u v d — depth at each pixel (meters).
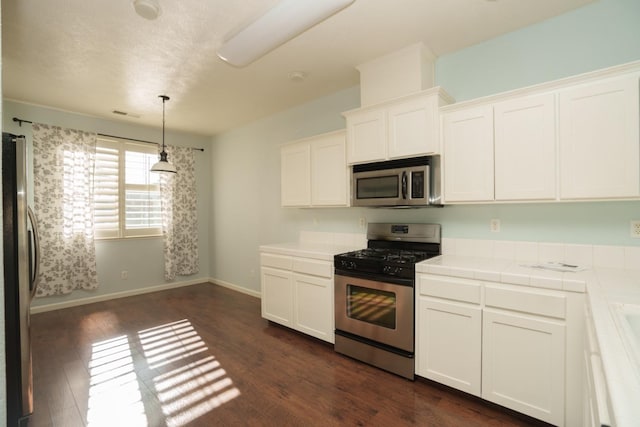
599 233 2.06
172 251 4.97
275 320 3.32
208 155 5.52
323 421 1.89
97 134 4.29
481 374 1.96
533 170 2.01
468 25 2.27
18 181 1.68
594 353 1.16
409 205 2.54
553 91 1.94
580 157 1.86
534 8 2.09
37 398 2.13
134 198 4.67
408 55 2.56
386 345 2.42
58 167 3.92
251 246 4.73
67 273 3.99
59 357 2.71
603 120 1.79
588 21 2.08
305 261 2.99
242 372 2.45
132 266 4.66
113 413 1.98
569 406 1.66
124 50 2.55
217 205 5.38
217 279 5.38
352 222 3.41
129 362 2.62
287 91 3.45
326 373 2.42
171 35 2.34
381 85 2.72
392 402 2.05
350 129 2.87
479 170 2.21
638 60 1.77
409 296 2.26
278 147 4.25
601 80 1.79
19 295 1.69
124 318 3.67
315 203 3.28
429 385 2.24
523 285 1.80
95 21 2.17
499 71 2.43
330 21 2.20
